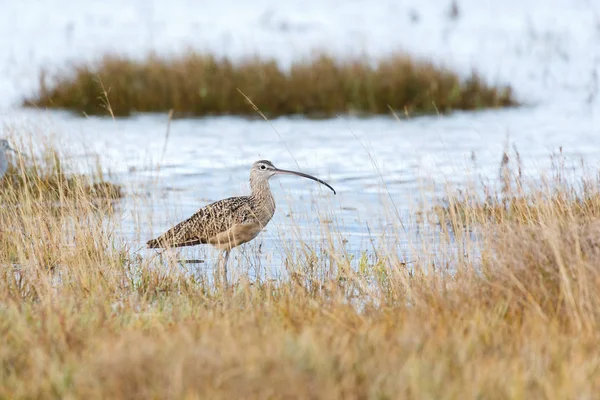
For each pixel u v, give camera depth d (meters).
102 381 7.38
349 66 31.58
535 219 12.34
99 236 12.82
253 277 12.77
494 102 30.55
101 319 9.25
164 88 30.78
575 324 8.90
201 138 25.75
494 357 7.91
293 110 30.17
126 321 9.51
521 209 12.60
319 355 7.47
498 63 38.03
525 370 7.67
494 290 9.81
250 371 7.21
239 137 25.92
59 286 11.20
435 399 7.03
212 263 13.80
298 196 18.92
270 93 30.42
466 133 25.81
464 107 30.31
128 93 30.58
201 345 7.81
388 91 30.31
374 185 19.66
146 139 25.42
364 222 16.33
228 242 13.19
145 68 31.80
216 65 31.80
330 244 12.62
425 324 8.77
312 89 30.47
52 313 9.23
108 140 24.95
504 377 7.38
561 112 29.17
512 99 30.78
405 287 10.91
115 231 14.36
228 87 30.69
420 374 7.29
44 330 8.77
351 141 25.05
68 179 17.41
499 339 8.43
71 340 8.53
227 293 11.12
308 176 13.70
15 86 33.81
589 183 14.38
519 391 7.03
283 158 22.92
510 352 8.11
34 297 10.93
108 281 11.56
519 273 9.92
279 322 9.17
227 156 23.17
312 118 29.19
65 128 26.48
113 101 30.41
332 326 8.81
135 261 13.22
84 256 12.18
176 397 7.01
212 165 22.00
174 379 7.14
